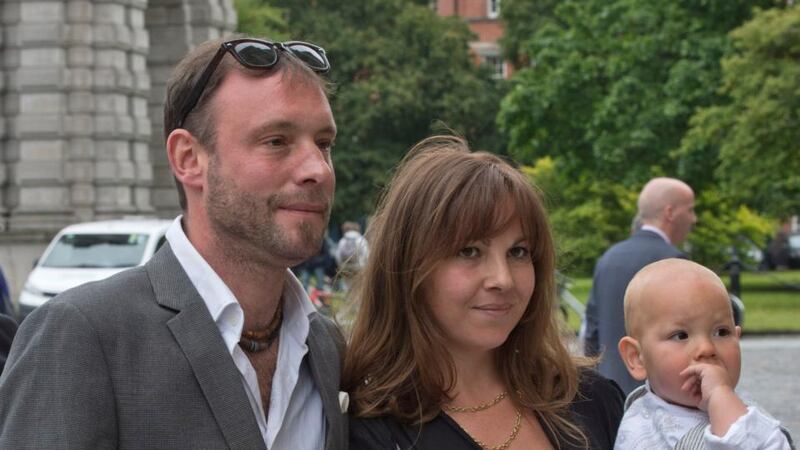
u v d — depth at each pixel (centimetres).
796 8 3228
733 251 3950
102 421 343
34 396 340
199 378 358
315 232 374
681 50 3894
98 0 3584
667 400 436
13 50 3556
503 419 425
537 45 4356
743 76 3300
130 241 2291
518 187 414
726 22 3897
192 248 375
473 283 411
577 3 4291
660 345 431
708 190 3916
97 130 3569
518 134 4416
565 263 501
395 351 425
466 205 407
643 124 3922
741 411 403
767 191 3584
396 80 6656
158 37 4038
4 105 3559
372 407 412
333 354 418
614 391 457
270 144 370
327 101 384
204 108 374
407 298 418
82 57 3556
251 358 382
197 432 354
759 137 3247
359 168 6612
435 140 455
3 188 3566
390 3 6962
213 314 370
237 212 369
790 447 405
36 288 2206
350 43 6712
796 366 1909
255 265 375
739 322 870
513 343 435
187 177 379
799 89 3156
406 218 418
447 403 421
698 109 3550
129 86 3638
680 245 1027
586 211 4191
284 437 382
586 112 4247
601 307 901
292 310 394
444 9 9188
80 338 346
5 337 523
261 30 5578
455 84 6844
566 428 431
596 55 4234
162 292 367
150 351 355
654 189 929
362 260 464
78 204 3544
